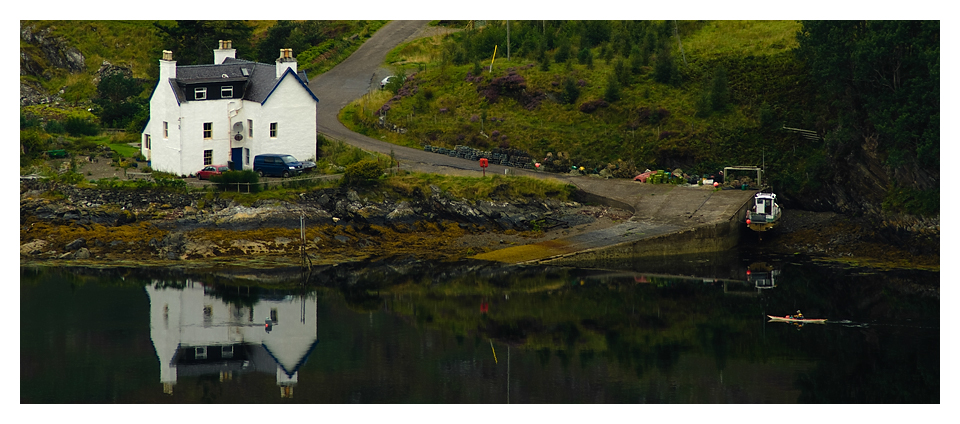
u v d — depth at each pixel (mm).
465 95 105000
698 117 95625
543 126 98312
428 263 75250
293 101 87500
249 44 120250
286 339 59500
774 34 106562
